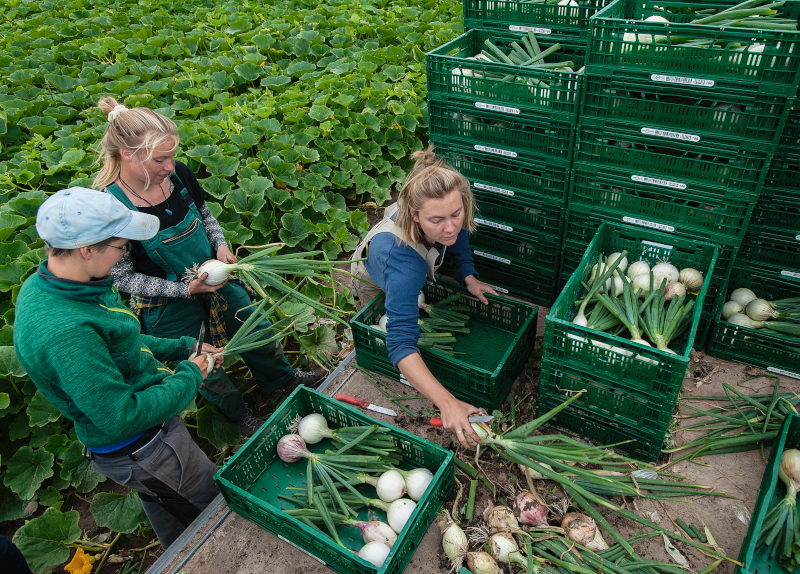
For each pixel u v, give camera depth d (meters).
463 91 3.57
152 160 2.49
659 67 2.82
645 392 2.70
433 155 2.65
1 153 6.23
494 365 3.51
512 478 2.83
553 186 3.59
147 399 2.21
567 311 3.13
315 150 5.91
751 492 2.77
